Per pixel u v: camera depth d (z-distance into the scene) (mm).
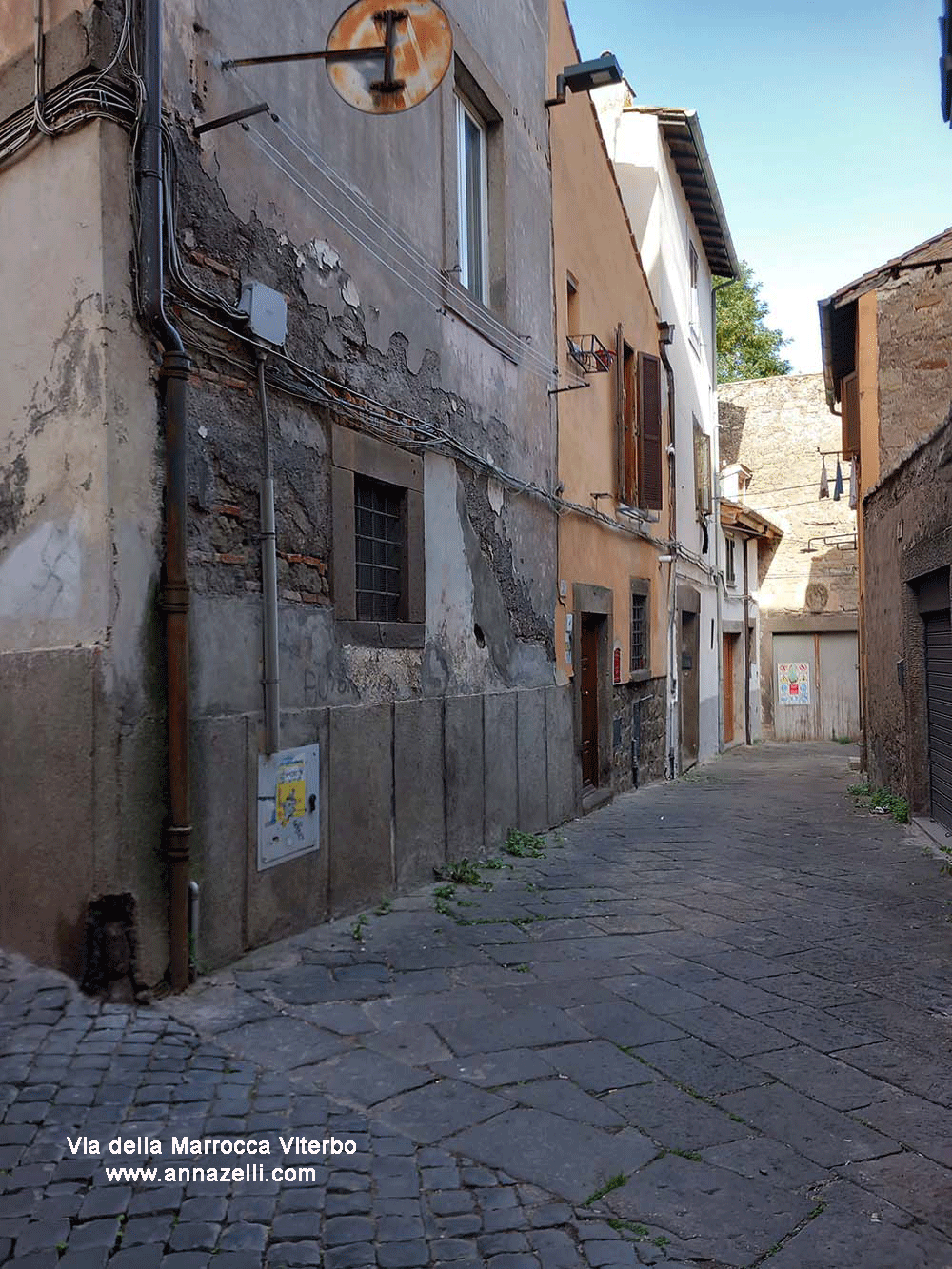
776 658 24797
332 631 5617
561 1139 3303
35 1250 2639
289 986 4523
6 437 4438
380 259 6270
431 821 6734
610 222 12000
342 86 4855
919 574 9164
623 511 12156
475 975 4848
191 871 4449
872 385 12336
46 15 4289
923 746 9797
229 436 4766
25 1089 3434
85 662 4125
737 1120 3471
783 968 5113
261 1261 2629
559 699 9477
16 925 4352
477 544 7703
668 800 11922
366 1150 3188
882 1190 3047
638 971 5004
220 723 4633
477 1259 2672
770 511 24828
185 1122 3287
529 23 9281
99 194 4141
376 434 6152
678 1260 2691
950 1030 4309
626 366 12852
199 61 4652
